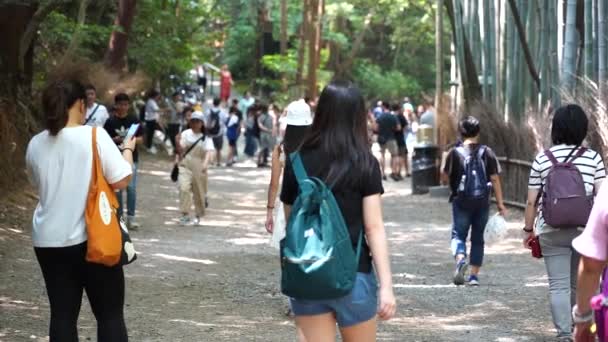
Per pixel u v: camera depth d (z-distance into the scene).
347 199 4.92
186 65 32.25
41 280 10.74
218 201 21.77
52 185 6.10
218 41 51.84
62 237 6.06
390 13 44.66
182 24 31.25
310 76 39.78
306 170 5.00
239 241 15.39
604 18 14.87
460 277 11.38
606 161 13.47
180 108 33.25
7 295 9.88
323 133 5.02
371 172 4.93
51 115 6.09
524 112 19.92
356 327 4.96
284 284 4.84
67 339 6.11
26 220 14.92
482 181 11.32
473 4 23.12
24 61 18.62
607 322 4.15
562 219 7.66
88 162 6.09
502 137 20.27
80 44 21.77
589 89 14.55
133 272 11.86
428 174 23.55
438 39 24.22
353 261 4.80
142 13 26.41
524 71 20.11
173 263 12.75
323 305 4.91
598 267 4.26
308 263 4.72
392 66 56.16
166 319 9.21
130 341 8.23
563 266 7.91
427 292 10.93
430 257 14.07
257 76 54.84
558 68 17.86
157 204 20.16
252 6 46.94
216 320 9.24
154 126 32.47
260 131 32.06
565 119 7.84
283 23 43.62
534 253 8.12
